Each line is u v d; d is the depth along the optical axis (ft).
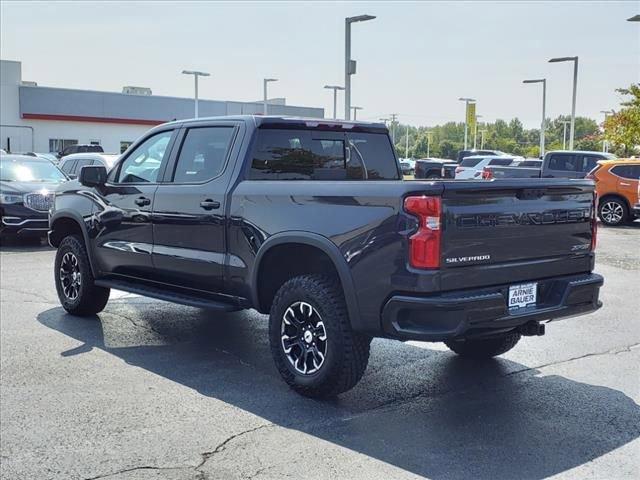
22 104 160.45
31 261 39.01
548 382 18.57
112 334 23.20
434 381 18.62
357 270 15.66
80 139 169.58
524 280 16.17
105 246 23.44
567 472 13.17
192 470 13.24
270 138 19.62
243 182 18.75
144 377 18.79
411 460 13.67
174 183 20.98
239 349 21.61
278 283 18.80
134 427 15.30
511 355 21.16
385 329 15.33
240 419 15.83
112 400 16.98
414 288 14.70
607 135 112.88
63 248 25.62
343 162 21.35
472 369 19.72
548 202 16.47
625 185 59.67
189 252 20.16
